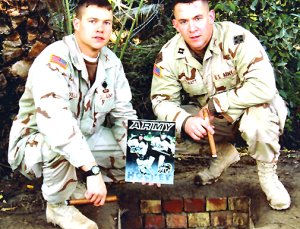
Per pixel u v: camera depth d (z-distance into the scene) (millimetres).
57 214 2416
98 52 2475
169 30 3672
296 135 3910
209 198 2877
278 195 2615
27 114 2484
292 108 3826
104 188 2217
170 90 2697
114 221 2596
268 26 3650
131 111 2615
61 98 2270
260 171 2646
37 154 2324
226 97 2555
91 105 2496
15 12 2932
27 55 3010
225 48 2553
